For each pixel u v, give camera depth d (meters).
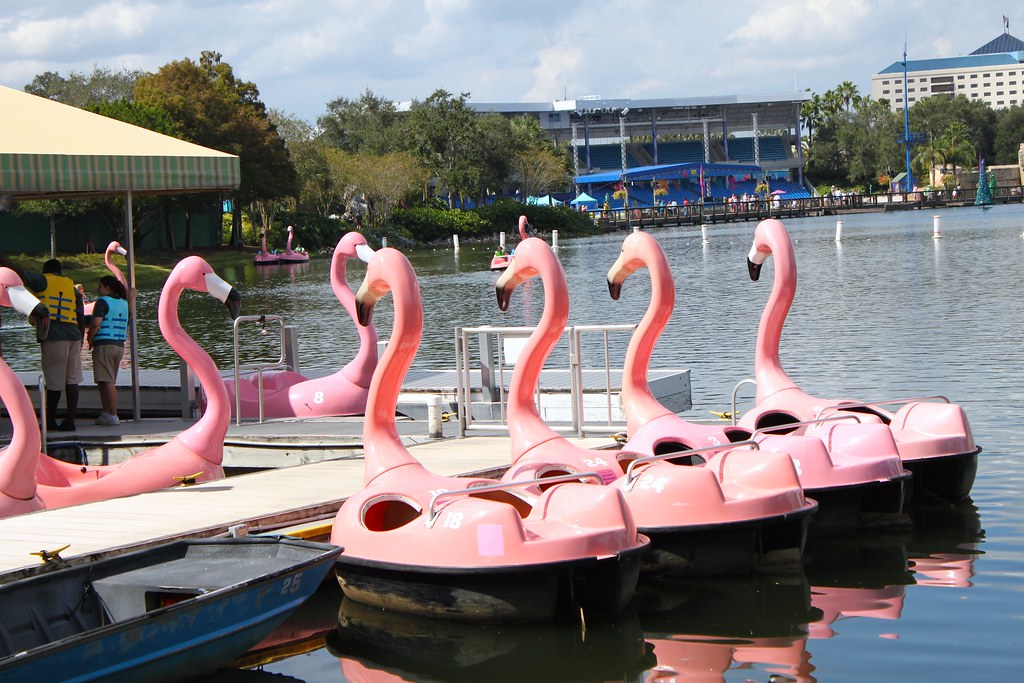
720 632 6.67
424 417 12.36
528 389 8.35
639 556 6.82
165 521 7.55
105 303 11.79
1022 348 17.23
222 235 65.50
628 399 9.04
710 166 109.62
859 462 8.46
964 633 6.46
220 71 71.19
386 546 6.84
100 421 11.92
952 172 113.19
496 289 8.65
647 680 6.04
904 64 105.12
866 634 6.53
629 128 128.12
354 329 25.88
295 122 74.94
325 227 67.81
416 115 83.50
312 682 6.23
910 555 8.02
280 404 12.18
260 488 8.63
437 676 6.26
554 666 6.32
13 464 7.94
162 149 11.07
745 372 16.56
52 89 70.88
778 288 9.73
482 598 6.55
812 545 8.38
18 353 24.62
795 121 132.38
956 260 36.47
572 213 83.50
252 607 5.96
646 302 28.91
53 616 6.08
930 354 17.11
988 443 11.08
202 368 9.10
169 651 5.72
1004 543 8.16
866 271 34.12
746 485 7.62
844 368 16.20
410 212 75.62
